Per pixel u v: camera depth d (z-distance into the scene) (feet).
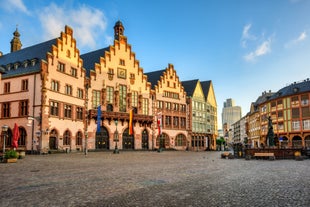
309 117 245.65
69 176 48.03
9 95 156.46
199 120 266.57
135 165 71.97
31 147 144.15
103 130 188.96
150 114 220.43
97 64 189.16
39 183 40.04
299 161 93.35
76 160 90.53
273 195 31.83
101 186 37.68
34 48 174.29
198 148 261.44
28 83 151.02
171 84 241.96
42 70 146.61
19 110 151.43
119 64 202.28
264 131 299.99
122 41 205.77
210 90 294.66
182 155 141.08
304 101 250.16
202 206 26.71
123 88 203.00
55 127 152.15
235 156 116.67
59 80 157.17
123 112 196.03
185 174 52.03
